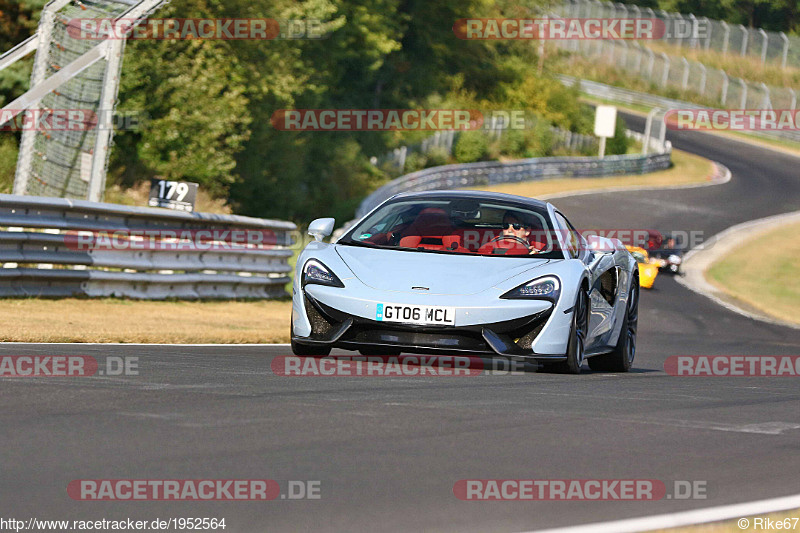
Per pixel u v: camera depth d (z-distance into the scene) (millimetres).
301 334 26953
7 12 87938
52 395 19078
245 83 104250
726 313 85125
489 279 26531
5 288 41594
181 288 50719
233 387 21359
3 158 80688
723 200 179000
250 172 110375
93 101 65312
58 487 12609
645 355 46250
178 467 13828
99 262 45656
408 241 28609
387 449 15680
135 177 88750
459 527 11680
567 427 18625
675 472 15430
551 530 11633
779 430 20047
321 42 144375
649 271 95062
